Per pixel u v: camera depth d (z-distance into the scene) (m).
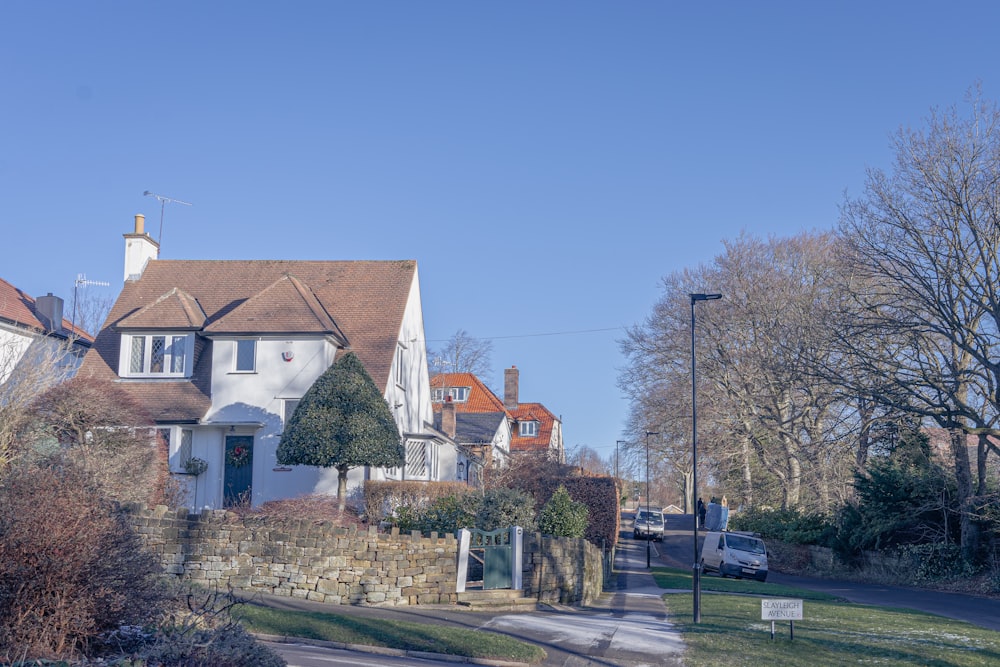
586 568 25.83
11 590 9.66
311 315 32.16
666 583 32.72
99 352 33.62
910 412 33.66
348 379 28.19
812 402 42.12
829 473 44.16
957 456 36.81
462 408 67.75
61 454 17.78
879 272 32.94
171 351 32.62
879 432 41.91
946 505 37.66
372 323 35.19
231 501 30.14
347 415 27.72
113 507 11.27
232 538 20.27
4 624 9.58
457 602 21.03
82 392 22.73
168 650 9.34
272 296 32.91
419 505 28.31
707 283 50.78
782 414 47.91
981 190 31.45
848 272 35.66
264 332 31.59
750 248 49.34
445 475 42.88
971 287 32.00
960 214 31.92
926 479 38.09
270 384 31.52
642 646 16.95
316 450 27.23
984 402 34.03
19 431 20.83
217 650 9.55
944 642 17.89
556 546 23.70
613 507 37.78
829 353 35.38
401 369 35.88
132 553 10.67
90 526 10.17
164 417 30.89
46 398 22.03
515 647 15.91
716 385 51.47
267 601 18.95
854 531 40.84
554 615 20.67
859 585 37.12
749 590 30.09
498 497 24.30
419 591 20.81
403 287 36.84
